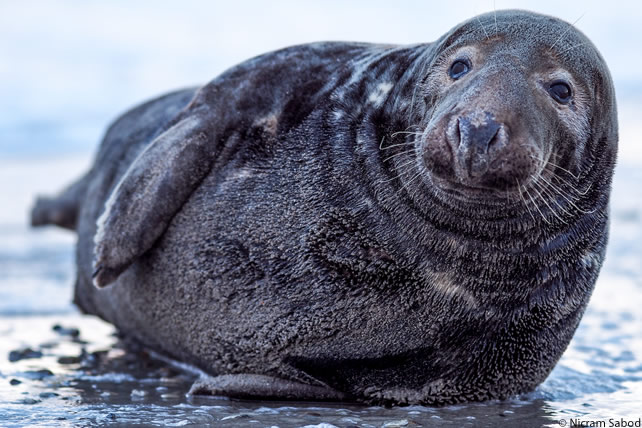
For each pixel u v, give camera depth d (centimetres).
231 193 2244
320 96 2244
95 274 2314
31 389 2248
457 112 1767
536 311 2123
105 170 2909
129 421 1934
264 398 2200
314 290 2122
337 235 2102
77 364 2559
